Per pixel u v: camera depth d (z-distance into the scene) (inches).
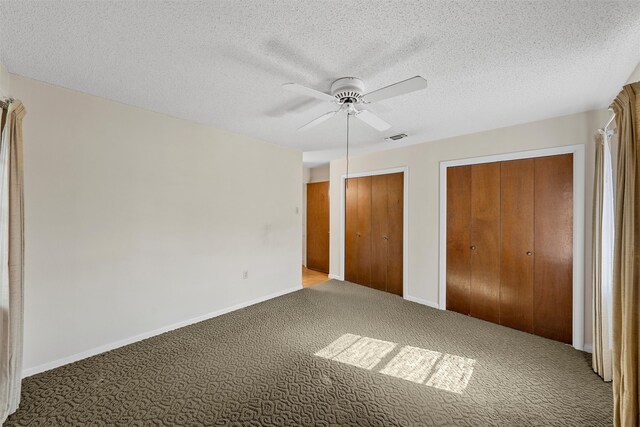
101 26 55.9
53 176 84.4
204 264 124.2
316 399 73.7
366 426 65.0
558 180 107.2
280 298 155.6
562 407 71.2
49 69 74.4
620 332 56.7
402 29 55.4
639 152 48.5
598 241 84.2
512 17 51.5
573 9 49.3
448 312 135.5
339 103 77.8
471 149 129.4
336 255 199.9
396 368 88.3
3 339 63.8
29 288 80.4
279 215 160.2
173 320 113.8
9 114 64.2
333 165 201.0
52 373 82.3
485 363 91.4
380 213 172.6
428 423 65.9
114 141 96.6
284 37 58.7
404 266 156.5
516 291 117.3
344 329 116.3
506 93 85.2
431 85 79.8
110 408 69.2
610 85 79.4
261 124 121.0
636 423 49.4
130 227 101.1
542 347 101.8
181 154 115.1
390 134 132.4
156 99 94.0
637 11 49.2
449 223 138.3
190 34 58.3
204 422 65.6
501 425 65.4
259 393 75.9
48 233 83.7
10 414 66.1
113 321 97.3
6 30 57.2
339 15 51.6
